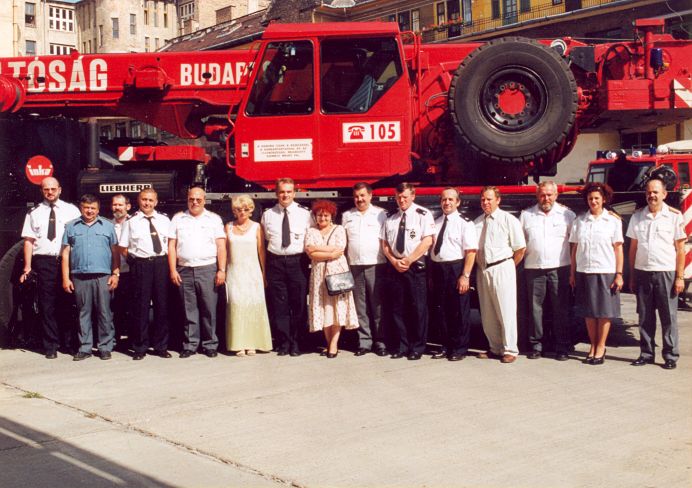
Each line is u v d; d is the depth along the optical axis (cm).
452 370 718
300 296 799
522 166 852
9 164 878
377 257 790
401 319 781
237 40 3712
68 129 881
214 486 430
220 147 913
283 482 435
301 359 782
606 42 877
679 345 830
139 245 792
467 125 802
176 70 929
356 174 831
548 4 3105
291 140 836
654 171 887
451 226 763
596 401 597
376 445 497
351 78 834
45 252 802
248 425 548
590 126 929
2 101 920
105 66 944
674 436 507
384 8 3769
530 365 738
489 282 755
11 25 4281
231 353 820
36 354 827
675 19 2559
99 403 614
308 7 3784
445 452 481
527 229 767
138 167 890
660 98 830
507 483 427
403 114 828
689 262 1099
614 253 727
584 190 743
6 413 586
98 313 796
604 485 423
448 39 3459
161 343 805
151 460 475
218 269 803
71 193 885
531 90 803
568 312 769
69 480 442
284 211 795
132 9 7269
